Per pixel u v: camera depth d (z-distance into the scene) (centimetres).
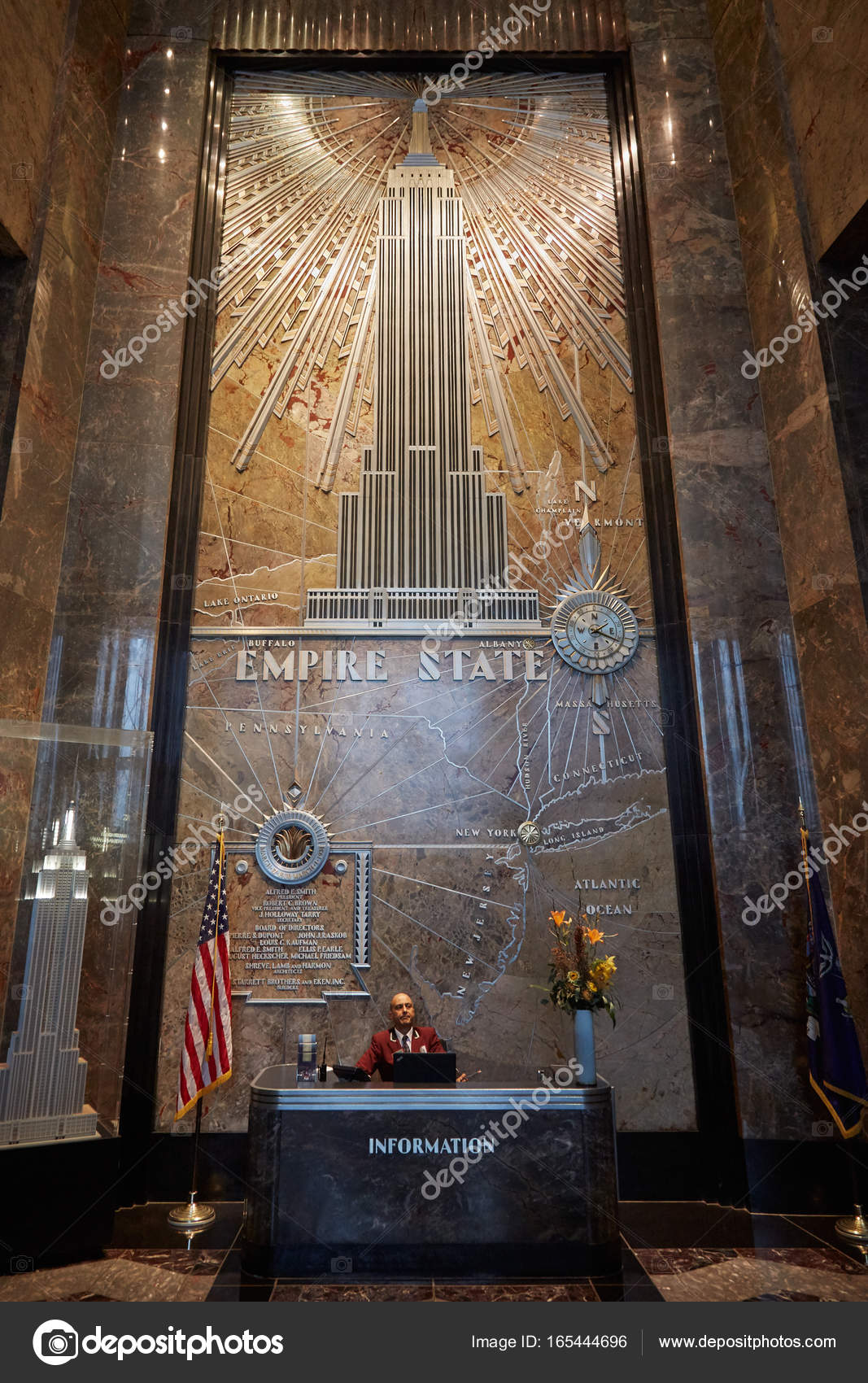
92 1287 424
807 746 603
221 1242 484
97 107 693
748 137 693
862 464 588
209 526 666
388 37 755
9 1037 461
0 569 559
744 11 701
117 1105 482
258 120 755
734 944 578
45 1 632
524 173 750
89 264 673
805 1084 555
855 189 582
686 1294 418
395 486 685
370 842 618
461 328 717
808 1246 482
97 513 639
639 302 704
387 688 646
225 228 729
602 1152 457
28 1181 451
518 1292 420
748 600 631
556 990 502
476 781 629
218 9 759
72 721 601
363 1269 438
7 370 585
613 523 675
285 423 693
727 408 666
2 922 478
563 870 614
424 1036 557
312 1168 449
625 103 748
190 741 627
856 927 554
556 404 701
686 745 621
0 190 572
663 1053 580
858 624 563
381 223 739
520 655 652
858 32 580
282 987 595
